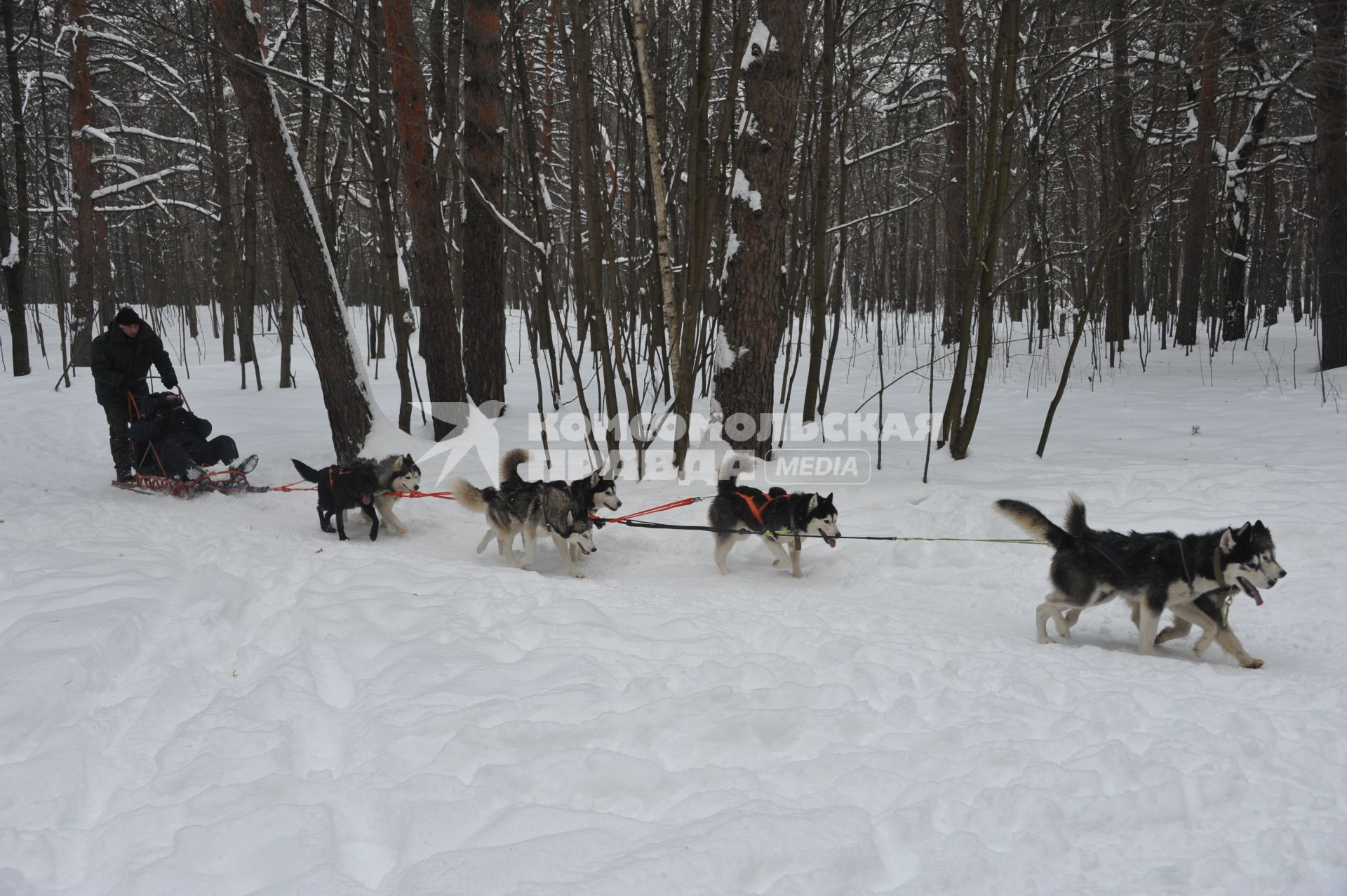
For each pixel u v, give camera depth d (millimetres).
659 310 12828
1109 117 16250
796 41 9945
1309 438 10539
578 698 4320
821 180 11703
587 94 9531
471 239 14008
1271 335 22922
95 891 2906
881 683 4605
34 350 25031
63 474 11539
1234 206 20172
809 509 7332
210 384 18875
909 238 30516
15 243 19625
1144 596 5293
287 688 4500
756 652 5105
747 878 2840
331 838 3131
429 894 2719
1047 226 23219
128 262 33062
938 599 6898
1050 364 19156
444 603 6004
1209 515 7719
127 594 5820
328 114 15688
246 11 9922
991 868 2889
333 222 16016
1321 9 13711
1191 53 11172
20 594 5734
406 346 13117
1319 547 6883
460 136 15047
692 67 11297
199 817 3277
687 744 3883
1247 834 3100
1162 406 13781
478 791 3416
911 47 15094
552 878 2809
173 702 4422
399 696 4449
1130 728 3965
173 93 20062
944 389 16781
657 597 6598
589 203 9773
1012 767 3594
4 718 4023
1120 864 2941
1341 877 2795
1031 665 4812
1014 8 9484
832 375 19156
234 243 22016
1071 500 5664
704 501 9602
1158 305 25062
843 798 3385
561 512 7695
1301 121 23234
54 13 20469
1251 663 5086
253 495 10312
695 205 9883
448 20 15617
